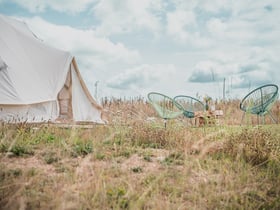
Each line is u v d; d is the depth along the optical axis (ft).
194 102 42.04
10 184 11.90
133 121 27.76
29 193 11.78
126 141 22.24
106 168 15.25
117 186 13.17
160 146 21.59
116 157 18.22
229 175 14.65
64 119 37.37
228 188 13.44
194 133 23.06
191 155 18.07
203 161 16.96
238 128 23.97
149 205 11.79
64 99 41.01
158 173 15.20
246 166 16.43
